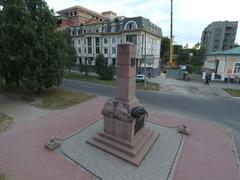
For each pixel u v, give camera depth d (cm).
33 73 1178
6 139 672
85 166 521
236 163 553
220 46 6894
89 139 659
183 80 2555
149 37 3647
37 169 502
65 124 826
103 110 633
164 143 666
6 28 1125
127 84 600
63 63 1327
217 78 2447
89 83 2156
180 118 948
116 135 622
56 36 1294
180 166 532
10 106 1093
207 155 593
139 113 596
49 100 1237
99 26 3981
